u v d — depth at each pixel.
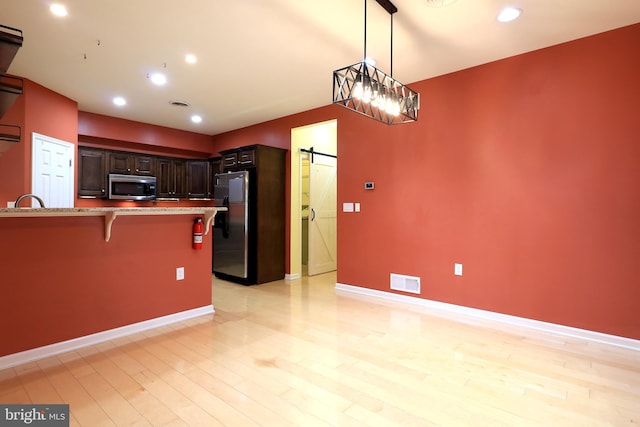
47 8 2.50
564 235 3.04
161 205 6.21
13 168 3.69
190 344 2.82
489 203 3.44
